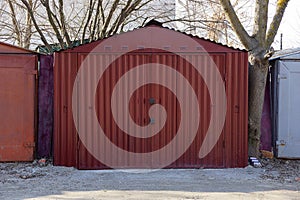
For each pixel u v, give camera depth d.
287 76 7.59
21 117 7.32
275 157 7.72
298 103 7.60
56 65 6.96
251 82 7.52
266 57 7.26
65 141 7.01
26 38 13.14
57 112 6.99
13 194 5.50
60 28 11.70
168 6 13.11
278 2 7.68
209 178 6.45
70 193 5.56
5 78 7.26
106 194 5.52
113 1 12.56
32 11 11.23
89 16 11.70
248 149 7.52
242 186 5.96
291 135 7.62
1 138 7.28
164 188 5.85
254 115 7.49
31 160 7.34
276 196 5.44
